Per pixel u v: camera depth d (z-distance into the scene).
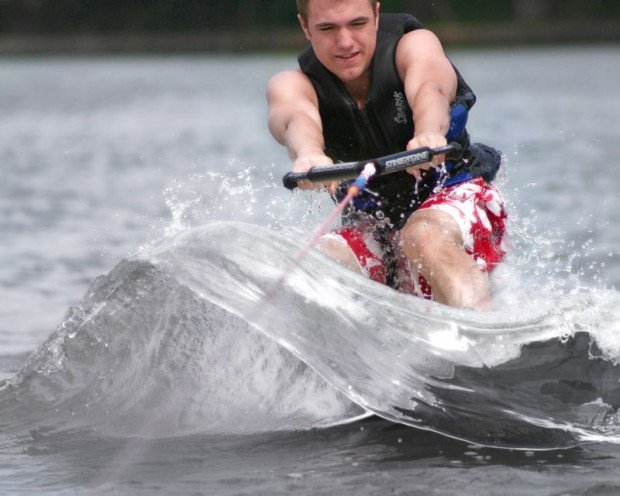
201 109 72.25
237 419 12.37
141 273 13.11
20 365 15.73
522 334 12.58
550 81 88.50
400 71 14.22
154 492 10.49
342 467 11.09
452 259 13.59
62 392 13.22
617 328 12.86
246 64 126.12
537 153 43.44
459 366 12.13
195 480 10.79
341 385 11.67
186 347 13.10
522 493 10.27
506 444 11.56
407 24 14.45
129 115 68.81
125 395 12.90
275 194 32.97
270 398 12.70
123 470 11.12
